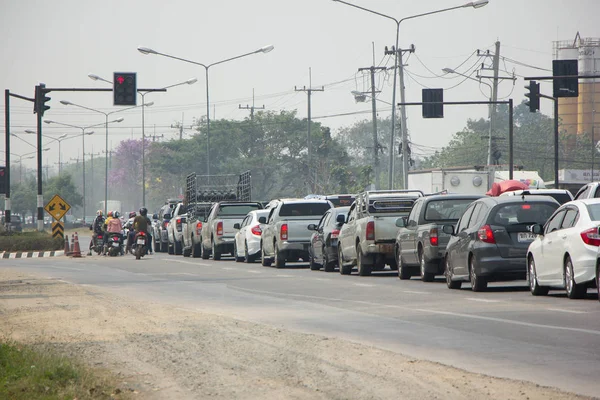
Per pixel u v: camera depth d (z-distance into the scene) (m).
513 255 45.12
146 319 35.06
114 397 19.44
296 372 21.73
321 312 37.62
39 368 21.86
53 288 54.59
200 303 43.09
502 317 33.78
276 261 78.00
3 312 40.53
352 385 19.78
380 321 33.75
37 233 124.00
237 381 20.83
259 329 30.83
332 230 70.56
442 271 55.12
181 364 23.67
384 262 63.66
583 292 39.41
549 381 20.52
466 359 24.05
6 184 127.56
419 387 19.41
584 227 38.84
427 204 56.47
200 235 102.88
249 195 115.56
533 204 45.94
